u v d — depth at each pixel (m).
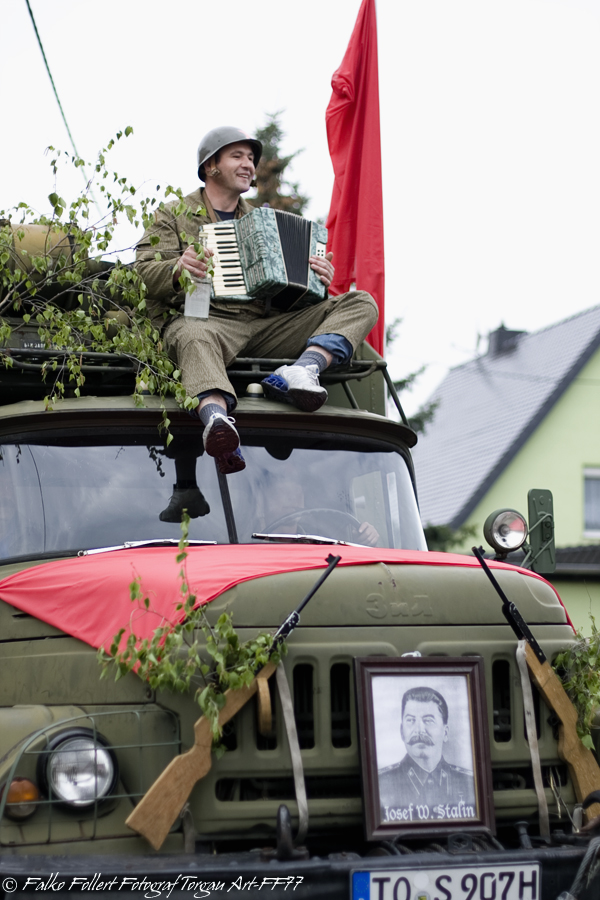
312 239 5.45
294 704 3.71
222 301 5.25
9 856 3.15
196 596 3.57
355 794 3.69
